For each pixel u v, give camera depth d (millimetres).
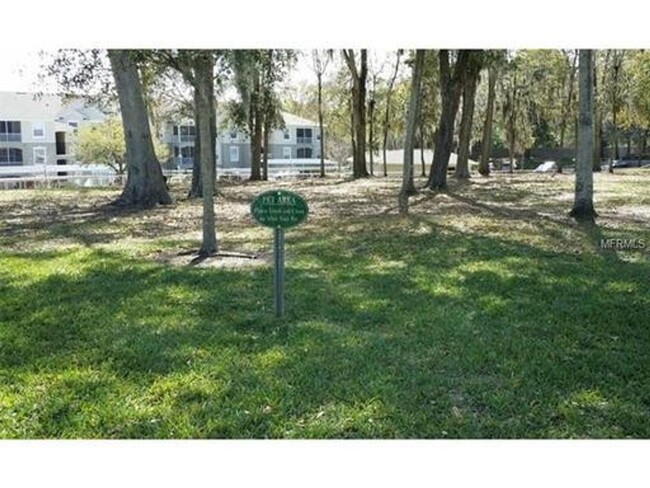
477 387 4160
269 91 28656
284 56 18500
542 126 48406
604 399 3973
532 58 39844
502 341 5027
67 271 7891
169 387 4184
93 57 16797
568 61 39625
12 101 48438
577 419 3732
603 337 5133
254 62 9953
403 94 40500
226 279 7348
